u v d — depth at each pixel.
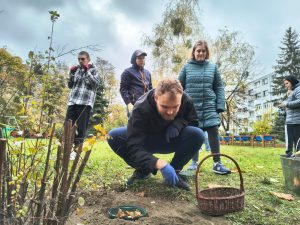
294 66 39.03
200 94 4.63
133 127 3.18
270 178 4.32
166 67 22.80
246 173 4.73
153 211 3.02
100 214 2.86
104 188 3.36
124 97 5.05
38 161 1.99
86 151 1.93
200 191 3.26
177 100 2.88
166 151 3.90
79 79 5.48
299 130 6.45
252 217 2.96
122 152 3.75
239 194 3.15
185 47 21.66
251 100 29.98
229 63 25.94
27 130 1.94
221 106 4.68
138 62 5.09
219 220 2.90
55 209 1.88
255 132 23.48
